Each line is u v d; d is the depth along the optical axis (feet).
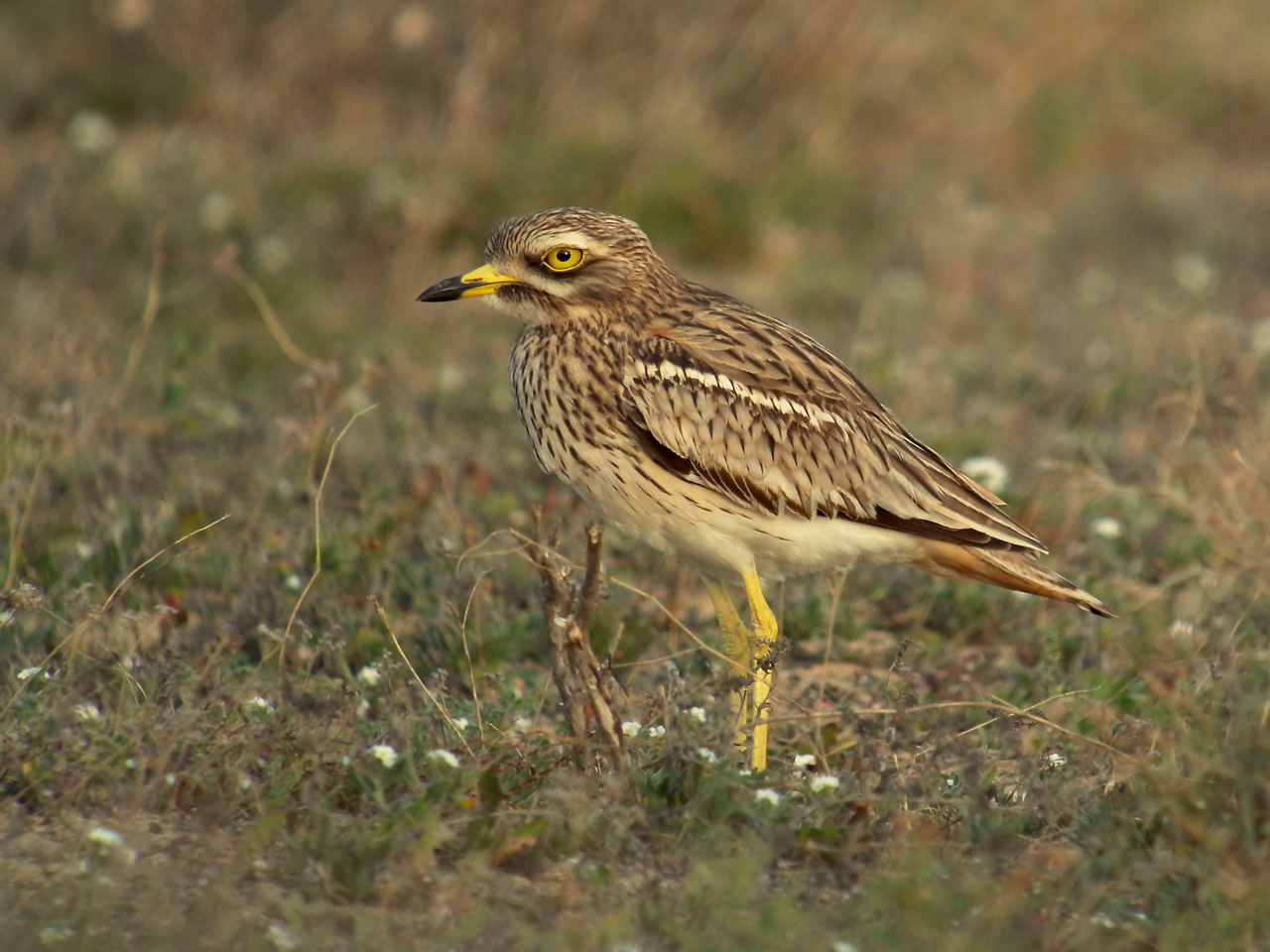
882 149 85.25
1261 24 108.78
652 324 35.40
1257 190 85.30
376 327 61.77
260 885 25.35
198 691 32.12
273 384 55.11
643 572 42.65
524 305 35.55
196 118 80.23
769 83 82.84
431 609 38.96
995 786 29.73
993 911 24.26
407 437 49.42
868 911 24.76
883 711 29.22
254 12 82.33
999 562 35.42
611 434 34.60
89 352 46.34
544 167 74.43
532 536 41.83
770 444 34.60
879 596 42.09
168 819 27.53
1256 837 26.05
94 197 67.05
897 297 69.41
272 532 42.55
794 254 75.05
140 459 44.88
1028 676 36.60
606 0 81.35
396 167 73.41
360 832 25.63
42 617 35.70
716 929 24.02
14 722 29.50
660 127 77.87
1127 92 98.22
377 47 79.97
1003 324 66.59
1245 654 33.40
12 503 40.09
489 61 78.28
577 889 25.61
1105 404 54.80
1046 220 81.92
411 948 23.36
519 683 36.60
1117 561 42.83
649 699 30.30
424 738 29.84
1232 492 39.75
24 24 84.33
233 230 67.51
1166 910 25.00
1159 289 71.56
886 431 35.83
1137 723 29.84
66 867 25.14
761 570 36.14
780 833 27.04
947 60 91.50
